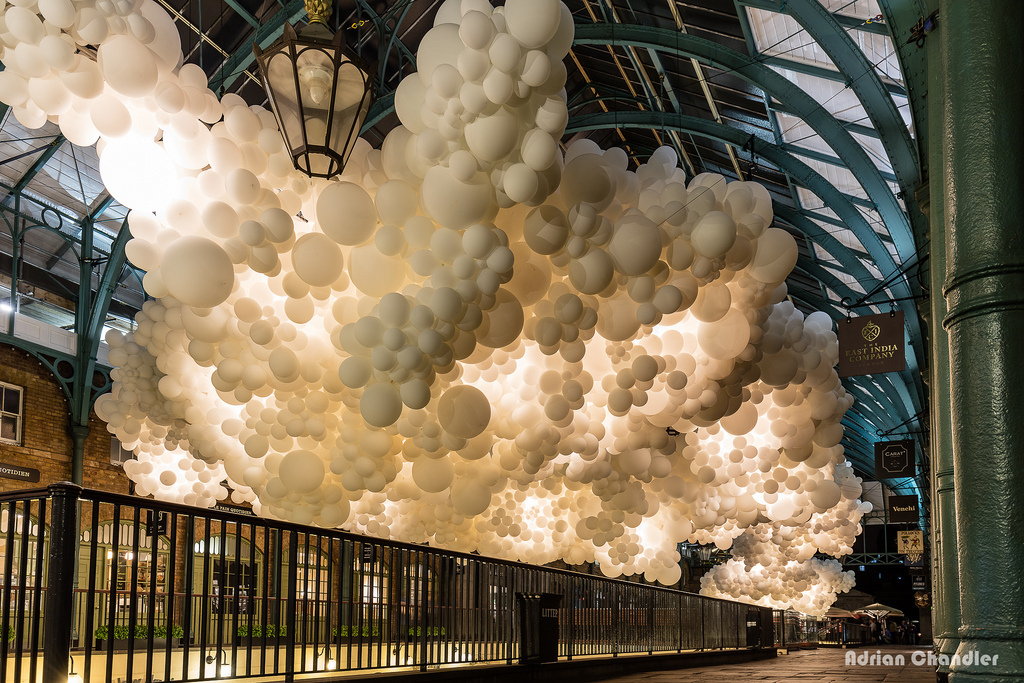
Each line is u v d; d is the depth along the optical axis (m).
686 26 15.22
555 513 10.46
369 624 6.65
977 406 2.42
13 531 4.49
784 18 13.33
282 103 4.76
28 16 4.49
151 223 5.70
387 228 5.56
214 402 7.47
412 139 5.41
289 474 6.66
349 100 4.76
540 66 4.62
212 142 5.38
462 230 5.34
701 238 5.92
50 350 18.38
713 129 18.89
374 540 6.79
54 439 18.28
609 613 11.57
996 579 2.31
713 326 6.61
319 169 4.84
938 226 4.87
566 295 5.91
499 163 5.09
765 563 17.84
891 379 24.86
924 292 13.58
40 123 5.27
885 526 51.88
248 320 5.89
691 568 44.06
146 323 7.60
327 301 6.14
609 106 22.00
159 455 9.59
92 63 4.82
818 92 14.71
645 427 7.54
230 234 5.39
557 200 5.73
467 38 4.56
